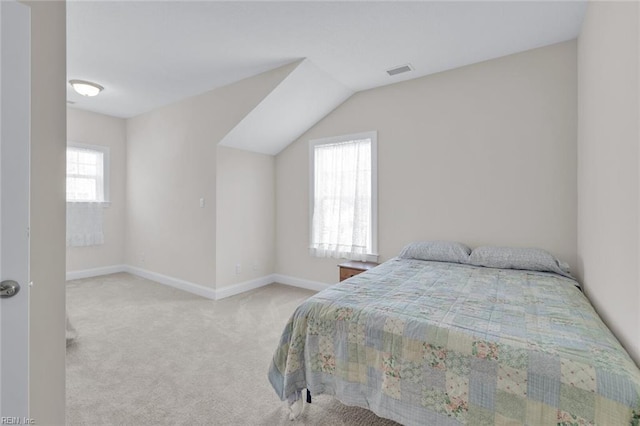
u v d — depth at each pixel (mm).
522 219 2773
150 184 4582
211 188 3777
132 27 2434
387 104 3496
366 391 1452
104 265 4824
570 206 2566
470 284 2039
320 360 1587
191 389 1895
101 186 4781
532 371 1098
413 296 1764
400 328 1396
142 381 1971
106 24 2393
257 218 4199
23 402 1054
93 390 1865
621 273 1308
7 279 1023
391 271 2424
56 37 1247
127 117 4906
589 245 1992
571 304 1658
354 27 2432
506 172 2846
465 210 3049
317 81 3311
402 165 3402
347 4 2154
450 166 3123
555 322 1397
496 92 2896
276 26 2424
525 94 2764
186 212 4078
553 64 2646
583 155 2215
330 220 3902
